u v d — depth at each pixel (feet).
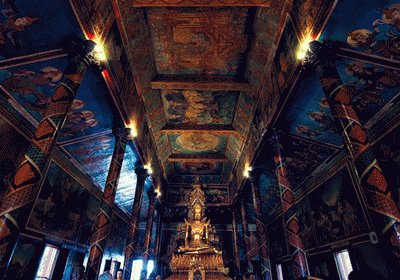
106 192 31.37
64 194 37.78
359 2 19.22
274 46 32.76
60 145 34.83
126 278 40.91
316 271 42.34
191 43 38.40
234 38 37.29
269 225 70.59
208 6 30.78
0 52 20.83
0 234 14.87
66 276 38.96
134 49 34.27
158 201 68.95
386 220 15.15
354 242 33.09
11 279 26.91
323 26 22.26
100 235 28.89
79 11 21.27
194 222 52.24
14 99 24.52
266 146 40.45
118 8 27.78
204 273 38.99
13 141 24.79
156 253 66.95
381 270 28.60
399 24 19.24
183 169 78.59
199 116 54.85
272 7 29.78
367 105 26.12
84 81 27.22
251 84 42.88
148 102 45.70
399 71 21.90
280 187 32.53
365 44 21.56
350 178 33.88
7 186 23.89
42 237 32.83
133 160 47.26
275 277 63.31
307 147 37.27
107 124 35.29
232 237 72.18
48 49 22.30
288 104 31.09
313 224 43.55
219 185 78.95
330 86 20.98
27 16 19.42
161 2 29.96
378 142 26.76
